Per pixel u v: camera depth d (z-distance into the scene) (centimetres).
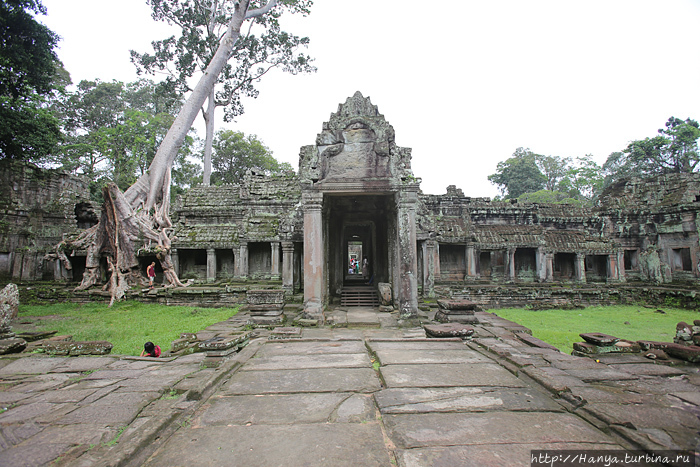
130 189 2139
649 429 367
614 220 2734
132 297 1991
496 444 333
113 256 1984
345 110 1275
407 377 525
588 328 1457
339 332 1033
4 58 2097
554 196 4766
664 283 2505
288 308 1468
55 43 2311
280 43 3228
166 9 2833
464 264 2553
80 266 2450
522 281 2622
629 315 1872
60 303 1942
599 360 730
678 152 3675
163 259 2092
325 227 1429
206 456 321
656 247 2605
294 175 2720
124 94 4562
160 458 320
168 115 4081
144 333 1182
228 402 445
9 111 2269
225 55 2259
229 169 4469
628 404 449
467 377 525
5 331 858
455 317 1119
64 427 424
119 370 662
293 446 336
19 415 461
